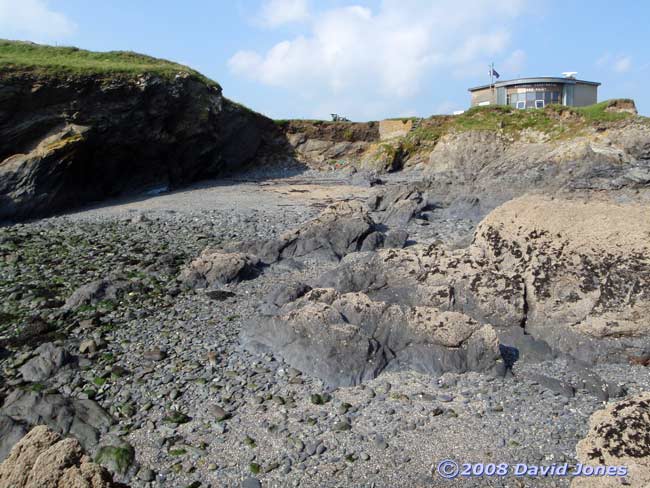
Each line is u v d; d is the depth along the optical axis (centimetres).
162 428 688
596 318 856
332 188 2827
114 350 891
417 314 855
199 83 2941
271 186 2917
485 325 823
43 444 520
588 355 841
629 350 832
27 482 487
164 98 2595
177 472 612
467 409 712
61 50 2789
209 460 629
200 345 898
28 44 2770
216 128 3155
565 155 2844
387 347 832
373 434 665
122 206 2181
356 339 809
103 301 1090
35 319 1003
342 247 1416
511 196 2066
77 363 843
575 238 930
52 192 2000
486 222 1066
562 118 3584
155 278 1236
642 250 871
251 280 1235
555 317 891
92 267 1321
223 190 2709
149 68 2569
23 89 2064
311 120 4109
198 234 1675
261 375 795
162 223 1819
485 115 3812
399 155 3809
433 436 659
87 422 699
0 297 1116
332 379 775
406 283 1012
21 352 886
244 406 727
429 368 801
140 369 827
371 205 2053
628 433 543
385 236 1478
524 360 836
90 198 2292
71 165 2095
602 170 2562
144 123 2498
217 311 1052
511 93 4594
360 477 596
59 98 2155
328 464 616
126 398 752
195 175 3106
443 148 3728
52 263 1348
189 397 752
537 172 2725
